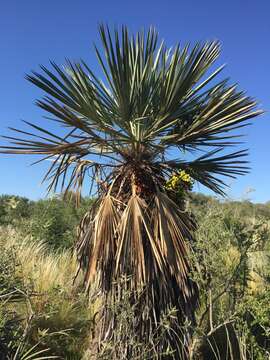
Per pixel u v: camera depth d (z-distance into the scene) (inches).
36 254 305.0
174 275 175.9
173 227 174.9
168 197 187.2
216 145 192.2
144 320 172.4
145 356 163.9
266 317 166.9
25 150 178.9
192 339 179.3
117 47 170.1
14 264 192.9
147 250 176.1
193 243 174.7
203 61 182.2
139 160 189.3
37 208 444.1
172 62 176.1
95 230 178.7
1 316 161.9
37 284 229.1
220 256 172.7
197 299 183.8
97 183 201.0
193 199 205.3
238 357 195.9
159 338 168.1
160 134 188.5
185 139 185.8
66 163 194.1
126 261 171.8
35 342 195.3
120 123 181.3
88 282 175.3
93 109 173.9
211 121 182.4
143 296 173.2
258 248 195.8
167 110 179.5
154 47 184.9
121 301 169.9
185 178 193.3
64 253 343.3
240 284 182.1
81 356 200.8
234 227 175.9
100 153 191.2
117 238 176.9
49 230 391.9
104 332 179.9
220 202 194.1
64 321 212.4
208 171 203.2
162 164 197.9
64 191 202.2
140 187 188.2
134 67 176.7
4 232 323.0
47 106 167.3
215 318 214.5
